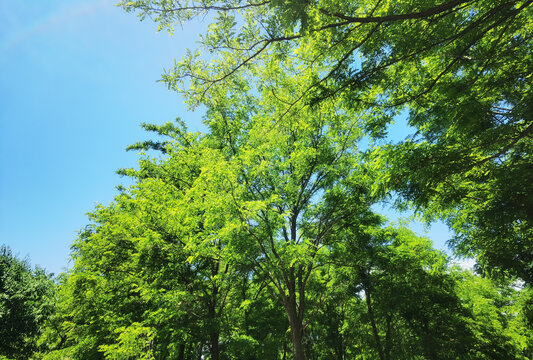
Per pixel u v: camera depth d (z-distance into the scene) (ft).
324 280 59.82
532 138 23.40
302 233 45.70
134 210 45.52
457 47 20.48
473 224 30.35
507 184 21.67
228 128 48.16
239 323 52.70
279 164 44.27
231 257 36.14
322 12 15.48
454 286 56.65
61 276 58.59
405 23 18.79
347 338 71.10
